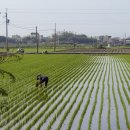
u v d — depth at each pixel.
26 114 33.31
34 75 62.28
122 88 49.84
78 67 80.31
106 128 28.84
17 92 44.56
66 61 96.56
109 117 32.06
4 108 34.66
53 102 39.19
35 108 35.94
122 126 29.56
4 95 22.00
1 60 21.61
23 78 57.59
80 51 154.62
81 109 35.88
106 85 52.66
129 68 78.81
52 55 122.00
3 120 30.94
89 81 56.19
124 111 34.84
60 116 32.84
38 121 30.89
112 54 128.00
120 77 62.34
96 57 114.69
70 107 36.28
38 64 85.56
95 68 78.31
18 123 30.11
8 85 48.69
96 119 31.80
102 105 37.50
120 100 40.84
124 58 110.06
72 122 30.72
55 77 61.06
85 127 29.11
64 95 43.53
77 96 43.09
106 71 72.00
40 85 48.12
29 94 43.56
